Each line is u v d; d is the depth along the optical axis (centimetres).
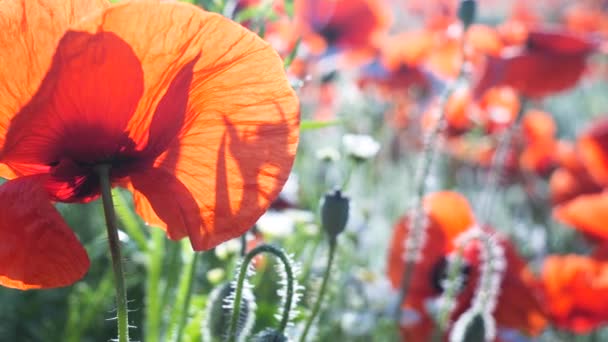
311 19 125
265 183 69
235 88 68
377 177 124
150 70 66
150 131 70
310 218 97
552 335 108
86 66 64
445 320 91
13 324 100
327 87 128
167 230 73
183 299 87
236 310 78
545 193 128
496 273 92
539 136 125
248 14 87
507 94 120
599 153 116
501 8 260
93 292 102
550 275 100
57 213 66
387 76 128
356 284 100
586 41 108
